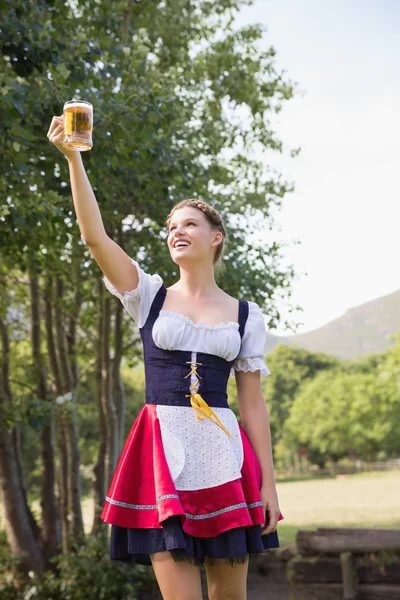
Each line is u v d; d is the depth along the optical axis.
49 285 11.09
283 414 70.06
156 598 9.91
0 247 7.34
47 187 7.53
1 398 10.81
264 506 2.29
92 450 19.61
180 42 10.68
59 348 11.32
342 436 62.06
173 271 9.17
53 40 6.94
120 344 11.46
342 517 18.75
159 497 2.07
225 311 2.39
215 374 2.28
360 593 7.59
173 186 8.88
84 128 2.18
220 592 2.24
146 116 6.99
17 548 10.89
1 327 11.07
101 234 2.28
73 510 11.11
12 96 6.13
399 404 60.97
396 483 38.22
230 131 11.34
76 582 9.95
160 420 2.22
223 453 2.19
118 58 7.74
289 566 7.95
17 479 11.26
